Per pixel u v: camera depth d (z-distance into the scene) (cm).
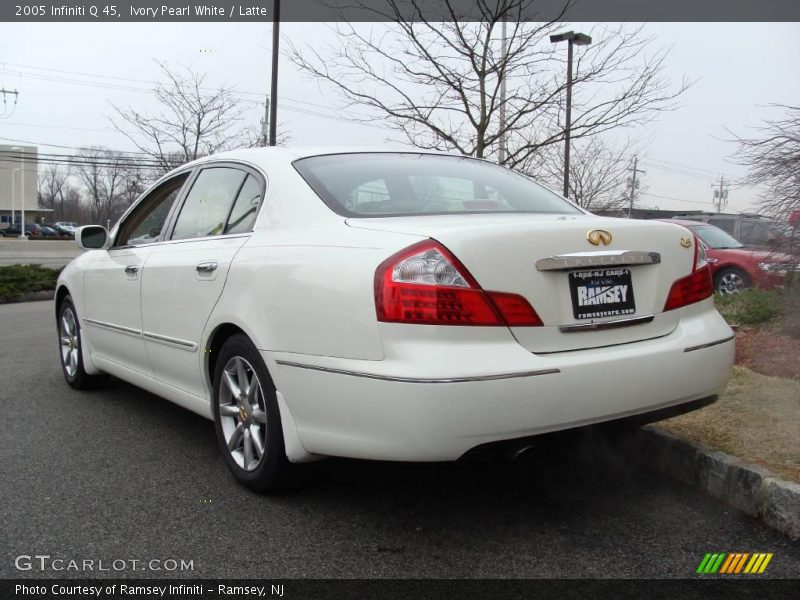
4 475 368
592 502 328
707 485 334
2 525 307
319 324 281
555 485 349
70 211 9912
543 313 272
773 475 307
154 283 411
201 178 423
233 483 355
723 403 409
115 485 353
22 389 569
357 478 357
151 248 436
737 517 310
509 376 255
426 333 255
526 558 275
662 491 339
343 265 280
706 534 295
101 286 491
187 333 376
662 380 289
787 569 266
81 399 534
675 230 319
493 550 282
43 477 365
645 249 302
